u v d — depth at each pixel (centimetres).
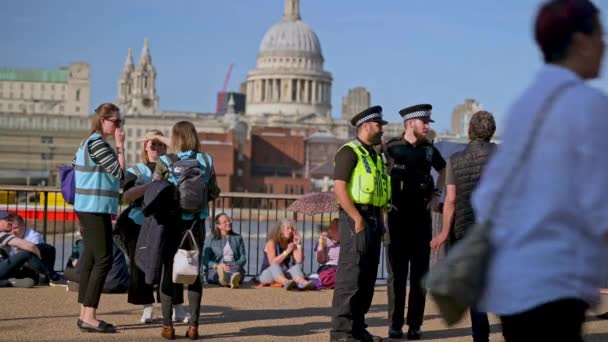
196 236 1192
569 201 480
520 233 491
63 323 1316
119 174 1205
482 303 507
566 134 483
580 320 498
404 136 1272
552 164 483
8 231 1803
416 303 1264
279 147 18938
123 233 1328
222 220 1898
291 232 1897
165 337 1202
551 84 505
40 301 1544
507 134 511
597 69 521
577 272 482
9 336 1195
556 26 514
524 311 490
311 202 1727
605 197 474
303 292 1778
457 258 511
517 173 496
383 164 1177
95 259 1236
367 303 1182
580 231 483
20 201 5247
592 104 483
